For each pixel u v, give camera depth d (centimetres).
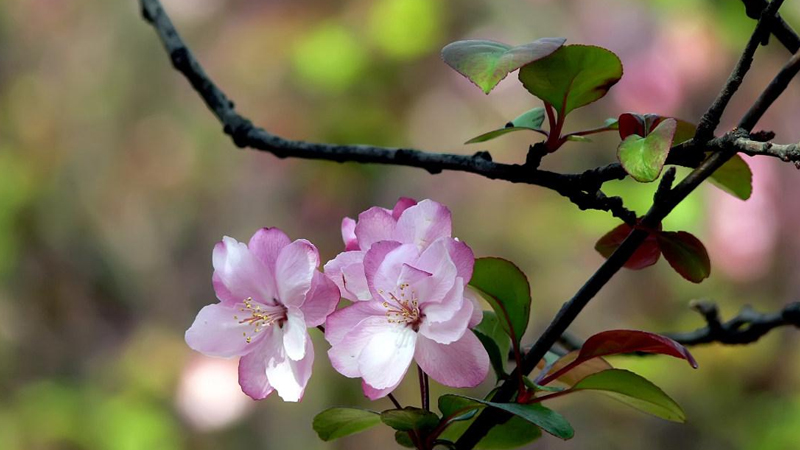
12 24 425
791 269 340
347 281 160
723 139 160
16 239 390
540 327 359
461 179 377
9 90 420
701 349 336
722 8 349
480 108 375
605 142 358
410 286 159
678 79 350
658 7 354
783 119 356
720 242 338
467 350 159
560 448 345
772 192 342
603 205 163
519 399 162
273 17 392
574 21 365
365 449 352
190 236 404
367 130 372
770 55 351
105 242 404
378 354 159
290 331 160
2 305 380
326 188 372
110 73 423
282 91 389
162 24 181
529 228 367
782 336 336
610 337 161
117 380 371
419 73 377
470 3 371
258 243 161
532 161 164
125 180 412
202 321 161
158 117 418
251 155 392
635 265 164
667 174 161
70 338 388
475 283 162
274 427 355
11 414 349
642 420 342
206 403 359
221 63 396
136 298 399
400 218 160
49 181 407
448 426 162
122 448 341
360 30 374
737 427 330
